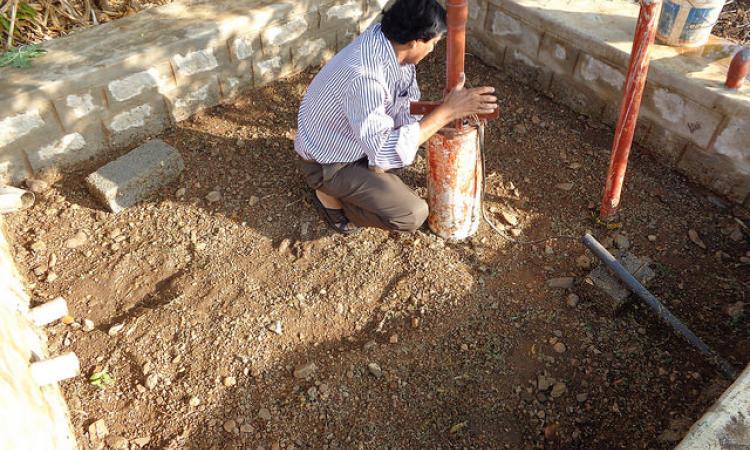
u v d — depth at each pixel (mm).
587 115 4094
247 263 3291
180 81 3840
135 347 2932
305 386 2811
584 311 3068
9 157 3441
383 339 2977
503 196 3646
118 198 3496
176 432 2656
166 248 3359
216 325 3012
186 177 3709
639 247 3350
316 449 2623
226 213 3537
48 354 2869
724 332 2947
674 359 2861
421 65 4602
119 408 2736
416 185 3697
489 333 2988
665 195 3598
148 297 3160
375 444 2641
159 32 3766
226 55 3943
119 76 3562
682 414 2666
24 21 3949
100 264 3289
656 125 3703
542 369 2859
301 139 3051
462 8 2479
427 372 2855
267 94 4234
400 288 3172
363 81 2652
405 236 3406
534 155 3885
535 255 3332
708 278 3186
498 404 2756
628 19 3953
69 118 3520
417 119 3139
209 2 4055
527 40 4207
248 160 3830
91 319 3062
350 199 3115
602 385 2799
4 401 1855
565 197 3631
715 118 3369
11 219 3459
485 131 4051
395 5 2545
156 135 3926
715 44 3676
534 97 4297
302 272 3254
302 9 4098
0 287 2584
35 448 1928
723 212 3494
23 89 3330
